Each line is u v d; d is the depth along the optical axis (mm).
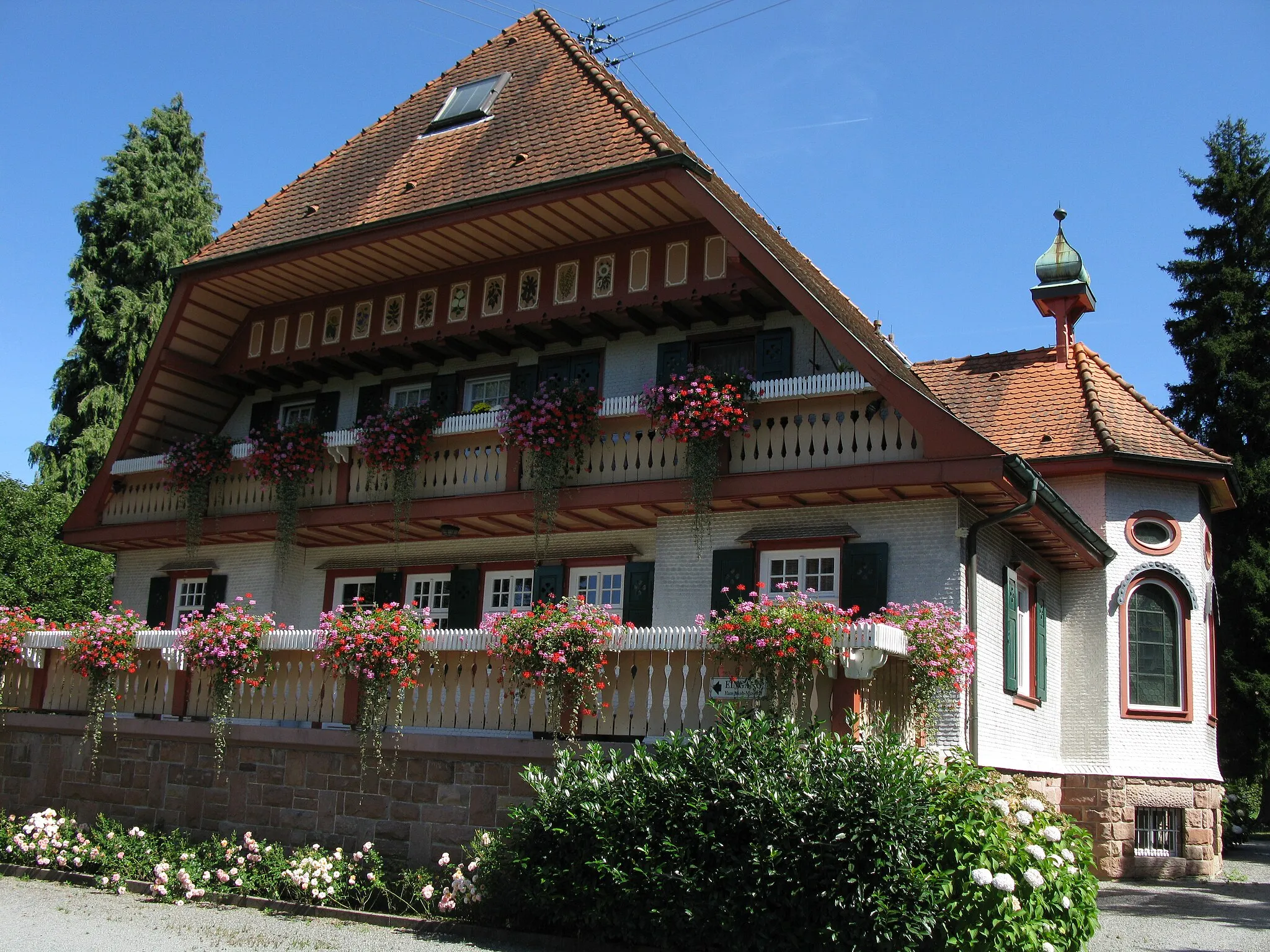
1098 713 17891
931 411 13195
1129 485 18578
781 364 15398
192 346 19578
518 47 19922
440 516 16109
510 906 10891
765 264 14156
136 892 13203
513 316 16781
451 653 13172
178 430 20375
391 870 12414
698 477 14227
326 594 18453
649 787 10266
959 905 8938
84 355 34594
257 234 18562
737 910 9414
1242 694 24562
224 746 14391
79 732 15867
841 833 9164
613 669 12188
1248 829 27359
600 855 10164
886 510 14211
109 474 19750
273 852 13023
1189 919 13289
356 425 18609
